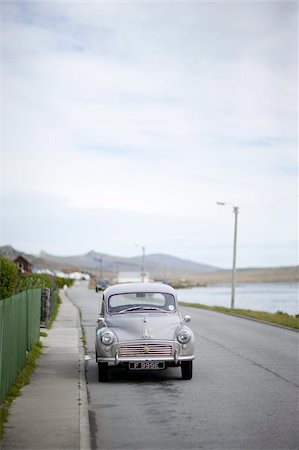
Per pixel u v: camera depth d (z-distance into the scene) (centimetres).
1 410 1010
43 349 1966
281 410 1048
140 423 966
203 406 1085
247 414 1020
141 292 1483
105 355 1324
